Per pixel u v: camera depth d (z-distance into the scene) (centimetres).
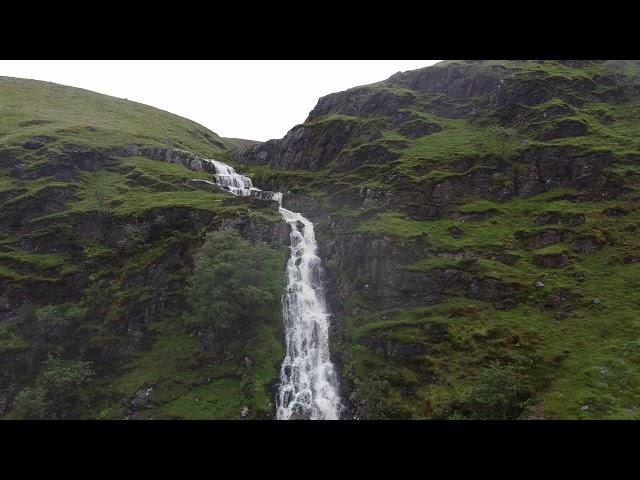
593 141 5231
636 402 2906
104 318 4400
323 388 3931
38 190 5359
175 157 7094
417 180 5391
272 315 4366
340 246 5059
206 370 4022
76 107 9631
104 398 3906
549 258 4228
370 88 7769
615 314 3619
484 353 3562
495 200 5128
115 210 5319
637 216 4384
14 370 3950
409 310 4172
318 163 6906
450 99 7162
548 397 3108
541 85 6325
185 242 4909
